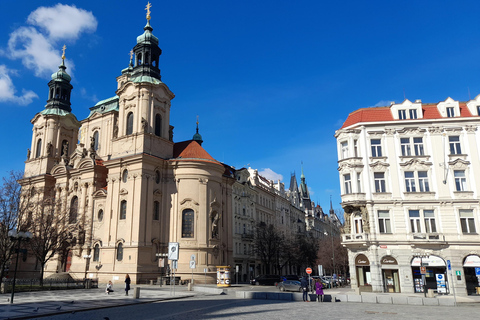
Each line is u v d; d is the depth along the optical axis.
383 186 43.38
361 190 43.50
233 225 77.88
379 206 42.75
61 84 78.06
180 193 60.12
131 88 63.41
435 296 36.91
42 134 75.69
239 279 77.56
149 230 56.81
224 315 21.23
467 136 43.12
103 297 33.69
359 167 43.94
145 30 67.31
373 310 24.61
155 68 66.00
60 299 31.50
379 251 41.91
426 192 42.31
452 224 41.38
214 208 61.16
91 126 72.62
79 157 68.44
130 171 58.66
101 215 61.66
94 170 64.25
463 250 40.69
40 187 70.44
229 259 64.25
